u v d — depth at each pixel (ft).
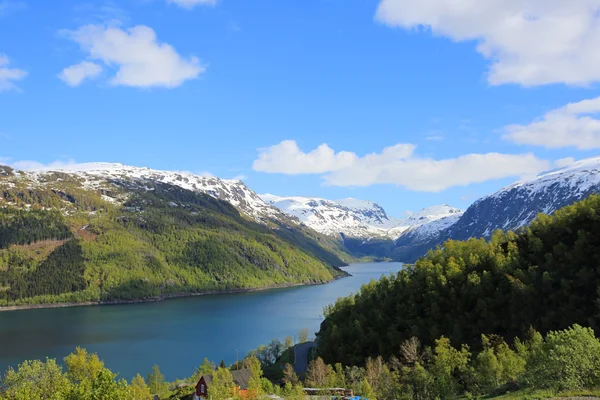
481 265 513.04
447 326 464.65
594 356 225.35
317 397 343.87
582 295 416.87
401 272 585.22
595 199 489.67
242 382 472.03
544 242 499.51
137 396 420.36
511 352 327.67
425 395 311.27
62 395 245.86
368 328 508.94
